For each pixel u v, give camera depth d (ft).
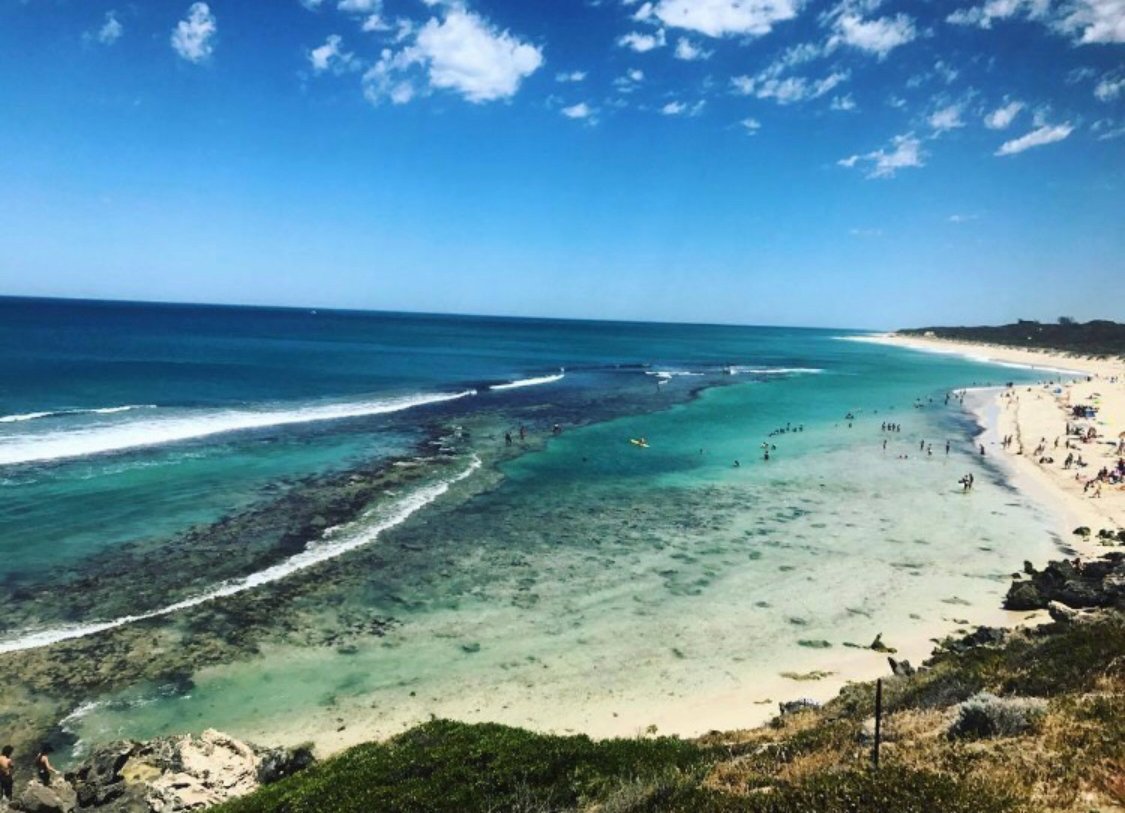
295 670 74.13
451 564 102.53
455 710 68.44
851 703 57.52
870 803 28.17
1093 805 27.09
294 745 61.98
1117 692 39.81
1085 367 519.19
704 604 92.99
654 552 110.73
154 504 118.11
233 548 102.58
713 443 197.06
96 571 91.97
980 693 42.65
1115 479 163.32
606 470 161.38
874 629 87.30
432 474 148.66
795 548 114.62
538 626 85.61
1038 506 143.13
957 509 139.44
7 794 53.98
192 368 292.40
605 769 43.83
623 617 88.69
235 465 144.97
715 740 56.03
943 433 225.56
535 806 39.24
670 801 34.40
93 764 55.21
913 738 39.19
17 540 99.40
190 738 59.36
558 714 68.03
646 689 72.79
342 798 42.24
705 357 559.38
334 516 118.83
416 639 81.46
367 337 599.98
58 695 66.90
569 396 278.67
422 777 43.88
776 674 76.23
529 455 171.83
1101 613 78.23
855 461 180.24
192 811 49.11
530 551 108.88
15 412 179.83
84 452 145.48
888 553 113.70
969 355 652.48
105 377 249.96
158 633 78.79
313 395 244.83
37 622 78.69
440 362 401.29
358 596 90.94
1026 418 257.96
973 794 27.91
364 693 70.69
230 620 82.74
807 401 293.84
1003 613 92.27
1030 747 33.01
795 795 30.32
